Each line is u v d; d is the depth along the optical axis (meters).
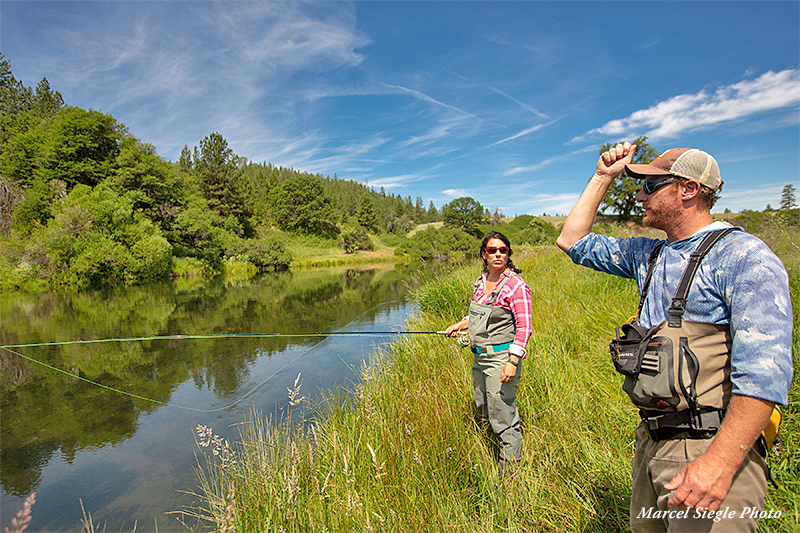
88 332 8.26
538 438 2.28
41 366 5.95
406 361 4.12
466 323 2.65
